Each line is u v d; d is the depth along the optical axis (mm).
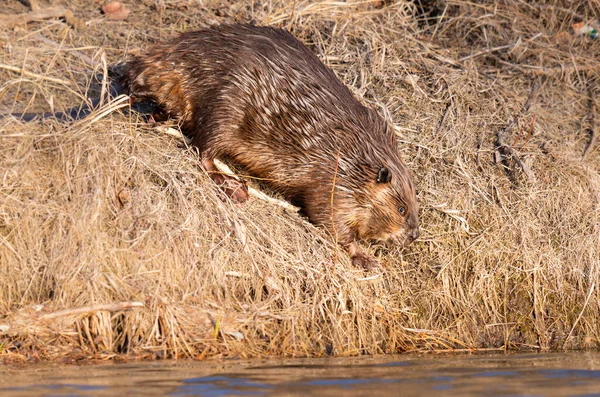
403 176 13398
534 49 18719
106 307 11586
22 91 15523
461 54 18328
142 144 13648
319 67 14016
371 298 13266
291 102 13422
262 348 12078
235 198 13523
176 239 12516
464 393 8992
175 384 9414
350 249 13570
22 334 11539
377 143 13461
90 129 13273
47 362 11102
